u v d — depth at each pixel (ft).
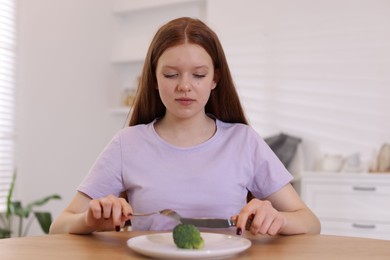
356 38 10.36
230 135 4.22
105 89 12.93
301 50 10.85
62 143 11.43
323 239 3.27
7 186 10.08
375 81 10.21
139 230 3.92
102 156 4.14
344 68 10.48
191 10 12.60
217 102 4.38
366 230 8.99
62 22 11.48
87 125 12.24
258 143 4.19
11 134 10.17
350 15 10.41
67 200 11.57
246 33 11.34
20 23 10.42
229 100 4.36
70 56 11.71
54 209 11.21
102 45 12.85
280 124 11.02
